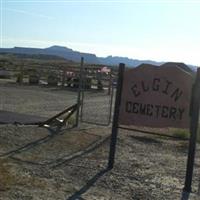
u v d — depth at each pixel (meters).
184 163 7.57
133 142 9.04
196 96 5.93
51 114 13.30
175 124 6.43
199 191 5.84
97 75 27.06
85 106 16.97
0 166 6.08
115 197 5.34
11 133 8.34
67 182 5.79
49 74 29.78
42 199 4.96
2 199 4.81
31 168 6.28
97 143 8.56
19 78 28.86
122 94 6.75
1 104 15.46
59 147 7.88
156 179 6.34
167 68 6.46
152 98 6.58
